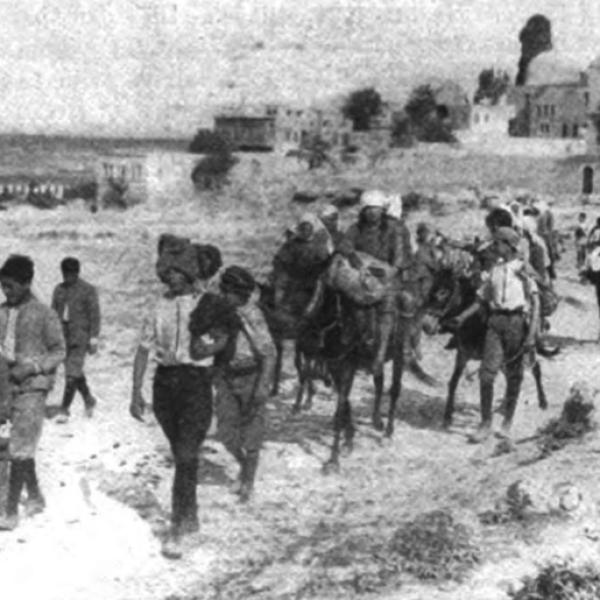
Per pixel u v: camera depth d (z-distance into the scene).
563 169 167.62
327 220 27.42
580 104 196.12
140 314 50.94
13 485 18.47
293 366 34.09
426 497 20.48
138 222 148.62
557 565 16.17
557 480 19.73
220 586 16.52
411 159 173.88
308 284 24.77
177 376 17.70
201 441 18.06
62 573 16.94
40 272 74.94
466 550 16.91
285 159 173.62
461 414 27.92
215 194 169.25
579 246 64.62
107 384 31.33
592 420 23.83
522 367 24.77
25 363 18.27
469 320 25.56
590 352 37.12
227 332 17.81
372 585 15.97
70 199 183.25
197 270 18.27
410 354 30.36
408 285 30.61
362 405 28.64
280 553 17.78
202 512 19.73
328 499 20.86
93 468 22.34
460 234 108.00
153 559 17.69
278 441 24.80
